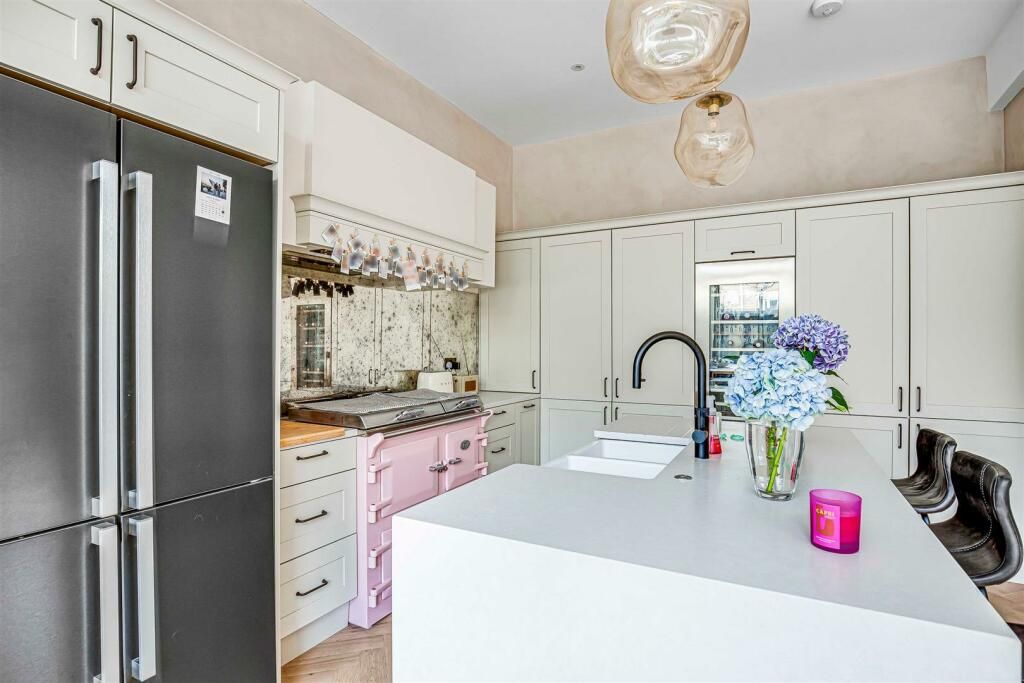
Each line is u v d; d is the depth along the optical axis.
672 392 3.54
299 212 2.22
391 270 2.66
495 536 0.98
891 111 3.42
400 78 3.31
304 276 2.68
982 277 2.82
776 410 1.14
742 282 3.36
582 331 3.83
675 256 3.54
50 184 1.25
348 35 2.94
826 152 3.58
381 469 2.29
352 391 2.98
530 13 2.77
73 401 1.29
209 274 1.59
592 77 3.44
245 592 1.70
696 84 1.46
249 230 1.72
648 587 0.84
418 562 1.07
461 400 2.88
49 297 1.25
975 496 1.59
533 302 4.00
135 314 1.38
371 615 2.28
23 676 1.21
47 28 1.27
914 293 2.95
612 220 3.72
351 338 2.98
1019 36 2.74
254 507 1.73
